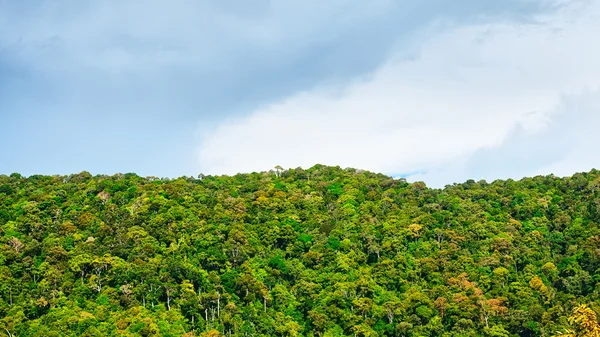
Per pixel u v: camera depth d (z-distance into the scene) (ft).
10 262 403.34
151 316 370.32
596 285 406.21
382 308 407.03
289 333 387.55
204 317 393.50
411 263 452.76
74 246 428.56
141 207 486.38
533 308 391.04
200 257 430.20
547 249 469.98
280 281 437.17
